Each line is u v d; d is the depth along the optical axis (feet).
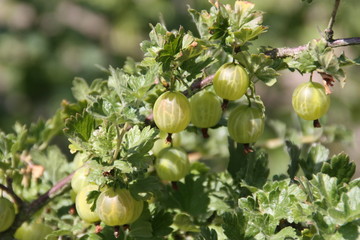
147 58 1.62
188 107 1.63
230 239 1.61
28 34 4.95
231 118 1.71
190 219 1.81
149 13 4.80
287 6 4.17
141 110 1.73
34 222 1.81
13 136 1.84
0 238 1.73
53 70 4.89
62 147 4.37
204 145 2.17
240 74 1.64
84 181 1.69
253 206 1.62
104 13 4.98
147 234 1.69
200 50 1.60
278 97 4.50
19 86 4.87
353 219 1.53
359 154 4.20
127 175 1.61
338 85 4.22
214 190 1.85
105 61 4.95
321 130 2.18
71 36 4.96
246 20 1.64
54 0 5.08
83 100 1.93
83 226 1.76
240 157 1.84
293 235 1.58
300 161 1.83
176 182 1.78
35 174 1.91
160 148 1.83
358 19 3.88
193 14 1.71
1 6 5.05
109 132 1.60
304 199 1.61
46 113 4.85
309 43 1.64
